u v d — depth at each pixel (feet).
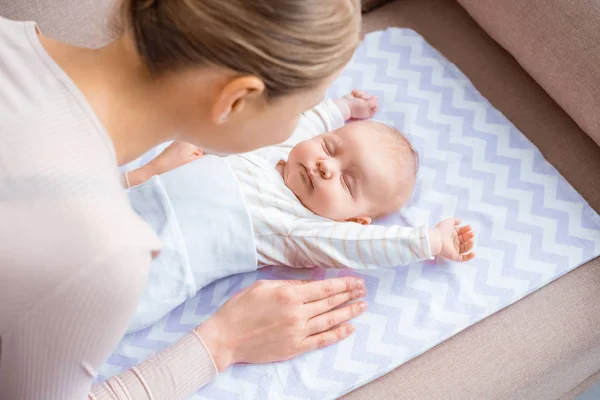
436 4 4.64
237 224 3.35
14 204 1.67
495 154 3.95
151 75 1.85
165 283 3.23
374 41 4.45
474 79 4.33
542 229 3.66
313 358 3.22
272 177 3.59
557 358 3.29
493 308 3.39
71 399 2.06
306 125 3.97
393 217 3.80
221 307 3.12
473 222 3.72
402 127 4.11
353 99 4.09
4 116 1.73
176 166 3.60
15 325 1.74
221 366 3.03
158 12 1.73
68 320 1.76
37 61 1.82
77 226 1.69
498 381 3.20
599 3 3.56
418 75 4.30
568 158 3.94
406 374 3.21
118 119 1.91
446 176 3.90
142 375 2.80
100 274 1.71
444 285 3.48
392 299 3.43
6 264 1.66
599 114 3.57
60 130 1.74
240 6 1.66
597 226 3.66
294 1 1.68
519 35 3.90
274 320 3.07
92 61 1.89
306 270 3.59
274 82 1.82
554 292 3.48
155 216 3.27
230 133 2.04
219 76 1.80
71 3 3.58
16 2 3.50
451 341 3.32
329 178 3.57
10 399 1.98
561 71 3.71
